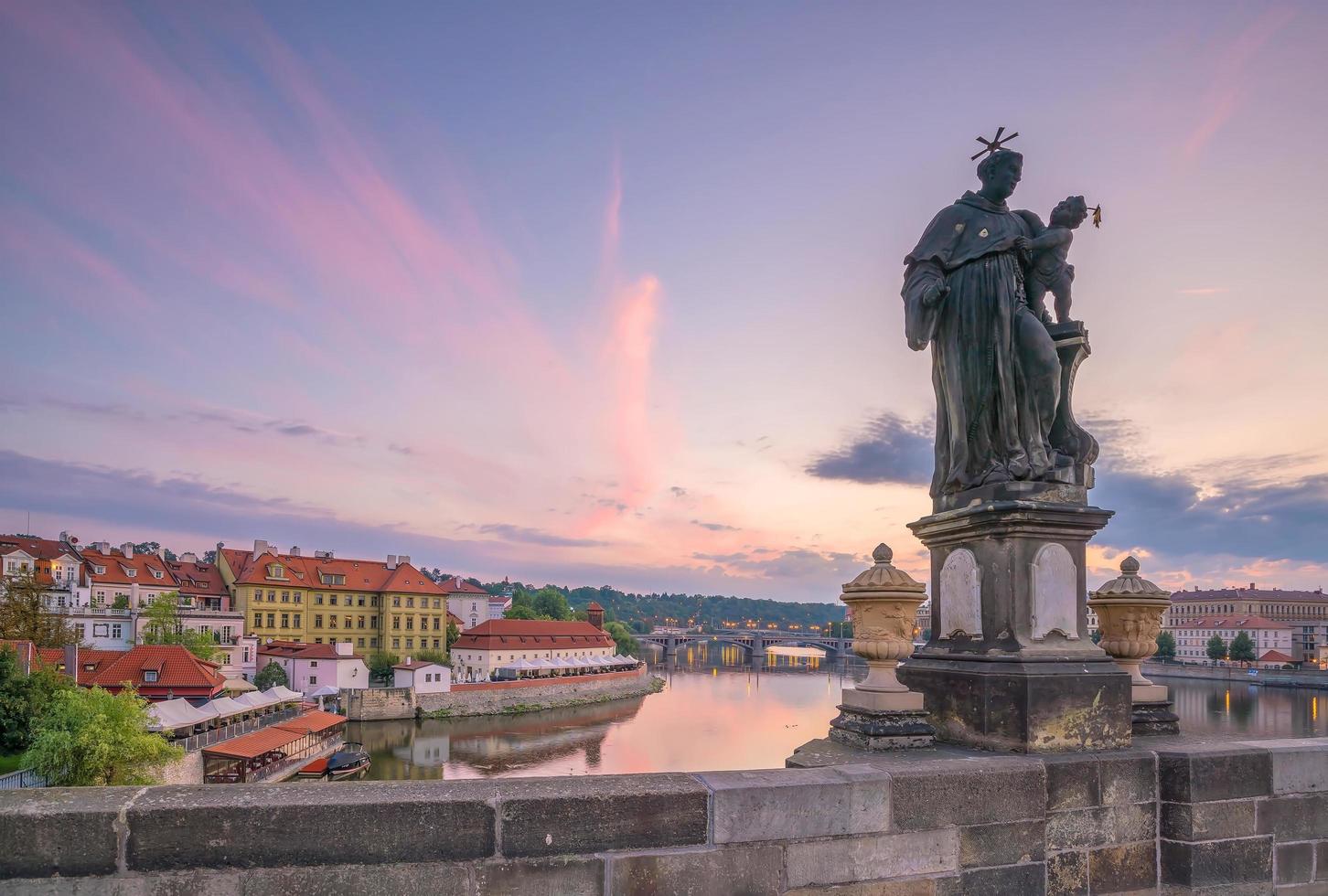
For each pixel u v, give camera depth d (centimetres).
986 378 733
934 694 708
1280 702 12038
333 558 13088
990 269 741
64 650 6359
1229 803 622
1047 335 716
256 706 6762
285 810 441
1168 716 748
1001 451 723
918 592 666
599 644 14188
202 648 8694
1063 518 673
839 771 543
